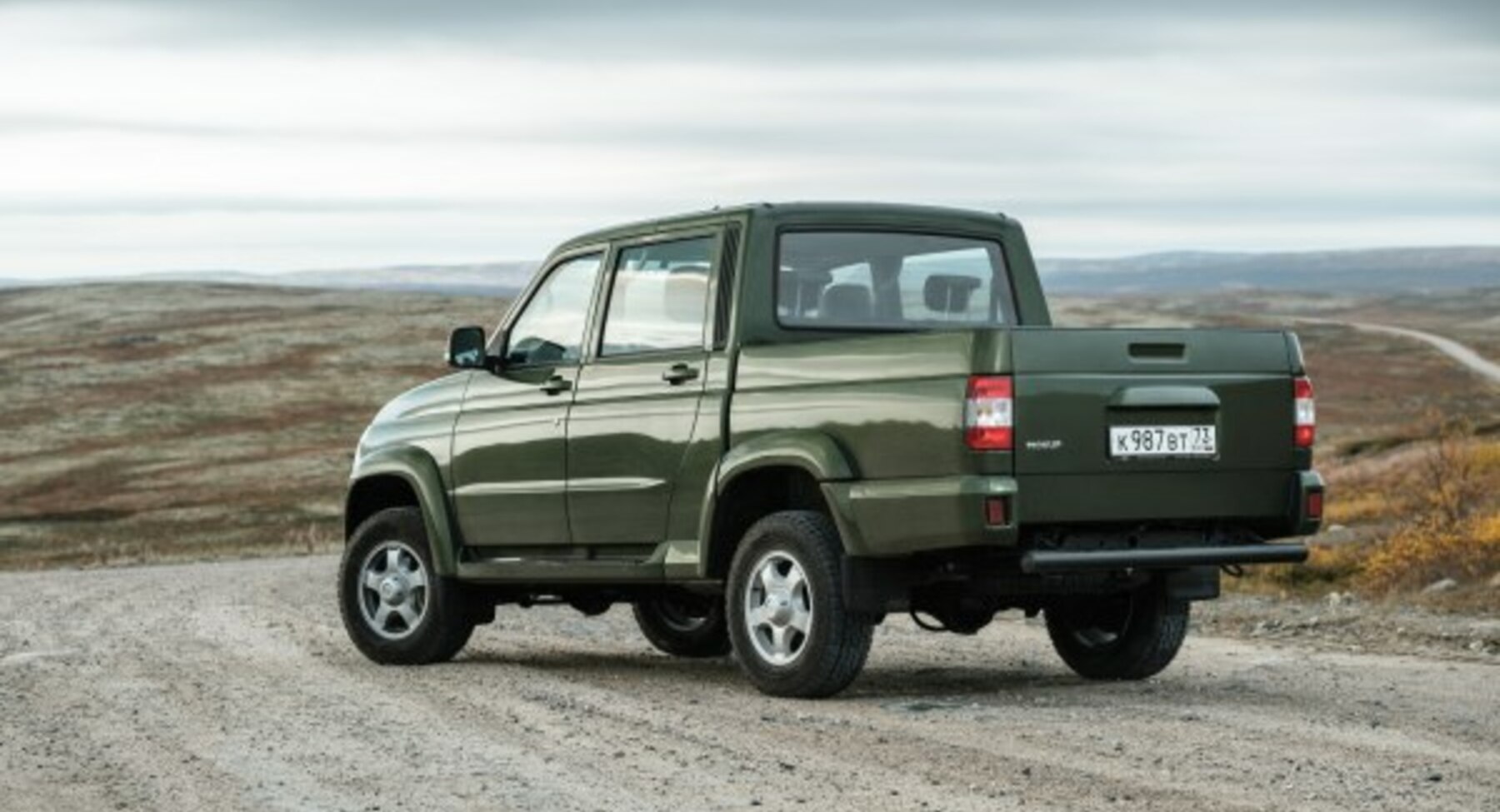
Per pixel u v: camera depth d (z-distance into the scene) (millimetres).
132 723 15812
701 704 16719
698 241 18156
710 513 17438
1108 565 15727
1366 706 16250
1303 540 38875
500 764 13375
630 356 18594
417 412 21047
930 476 15594
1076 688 17891
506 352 20141
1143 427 15875
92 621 27703
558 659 21531
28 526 134750
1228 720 15281
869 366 16234
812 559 16547
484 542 20078
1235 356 16406
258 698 17375
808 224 17953
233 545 92438
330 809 11727
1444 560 30000
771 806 11547
